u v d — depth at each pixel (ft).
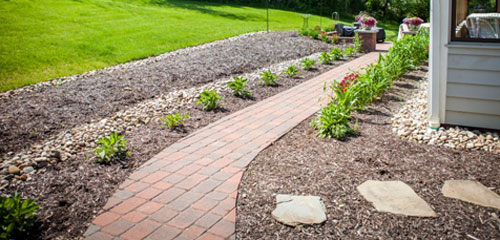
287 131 15.56
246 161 12.75
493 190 10.47
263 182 11.25
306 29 44.27
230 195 10.61
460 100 14.75
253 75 25.66
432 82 14.58
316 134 14.90
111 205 10.27
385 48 41.24
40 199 10.55
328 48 37.99
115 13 47.67
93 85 22.31
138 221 9.52
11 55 27.86
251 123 16.71
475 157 12.53
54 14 42.19
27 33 34.14
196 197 10.57
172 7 61.46
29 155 13.24
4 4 41.65
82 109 18.43
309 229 8.98
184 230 9.11
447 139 13.97
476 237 8.54
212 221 9.44
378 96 19.79
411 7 92.99
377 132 14.90
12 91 21.18
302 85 23.65
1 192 10.82
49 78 24.20
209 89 21.93
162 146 14.29
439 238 8.53
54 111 17.92
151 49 33.27
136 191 10.99
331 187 10.77
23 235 8.98
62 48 30.99
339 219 9.31
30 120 16.70
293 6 89.97
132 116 17.57
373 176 11.32
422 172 11.52
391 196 10.21
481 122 14.70
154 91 21.77
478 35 15.07
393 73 22.44
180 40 37.04
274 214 9.59
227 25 48.14
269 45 36.32
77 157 13.35
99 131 15.65
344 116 14.79
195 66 27.30
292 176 11.51
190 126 16.49
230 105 19.56
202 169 12.28
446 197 10.14
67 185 11.35
